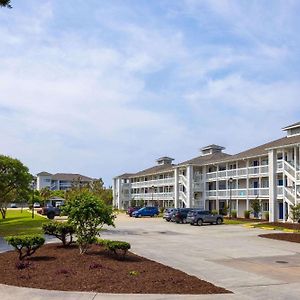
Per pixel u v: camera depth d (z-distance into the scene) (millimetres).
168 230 36312
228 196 59781
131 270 13750
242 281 13234
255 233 32750
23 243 15688
